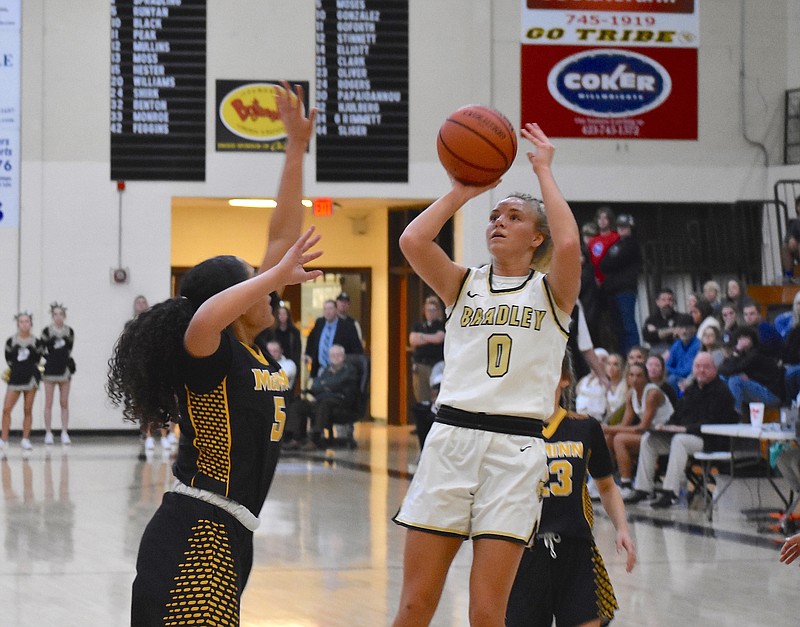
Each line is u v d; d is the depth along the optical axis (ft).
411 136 75.10
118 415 74.49
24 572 32.45
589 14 75.41
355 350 74.54
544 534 18.85
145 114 74.13
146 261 74.49
